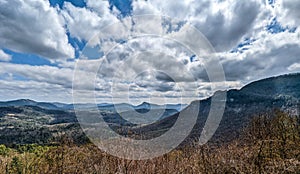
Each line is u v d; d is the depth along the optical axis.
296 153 7.37
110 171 6.91
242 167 7.20
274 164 7.11
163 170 6.85
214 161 7.29
